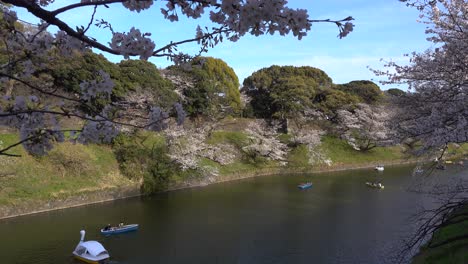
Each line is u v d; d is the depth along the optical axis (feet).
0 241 47.29
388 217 62.49
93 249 43.14
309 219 61.62
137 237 51.60
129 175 75.41
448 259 33.22
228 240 51.52
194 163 85.05
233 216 62.49
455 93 23.71
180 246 48.96
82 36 8.04
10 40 10.35
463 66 24.70
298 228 57.06
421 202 71.72
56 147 69.97
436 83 27.55
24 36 10.20
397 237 52.70
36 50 10.56
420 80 28.84
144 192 75.31
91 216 59.41
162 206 67.41
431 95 26.78
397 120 30.83
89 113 10.73
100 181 71.05
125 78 77.87
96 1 7.47
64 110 9.75
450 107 23.34
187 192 79.41
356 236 53.52
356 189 85.10
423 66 27.76
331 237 53.11
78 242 48.14
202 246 49.16
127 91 75.51
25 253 44.16
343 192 81.97
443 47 26.16
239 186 87.45
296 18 8.14
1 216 55.88
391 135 31.30
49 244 47.11
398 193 80.33
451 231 39.32
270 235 53.88
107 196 69.87
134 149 78.43
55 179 66.13
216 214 63.46
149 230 54.49
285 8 8.16
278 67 149.38
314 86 141.49
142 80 80.74
